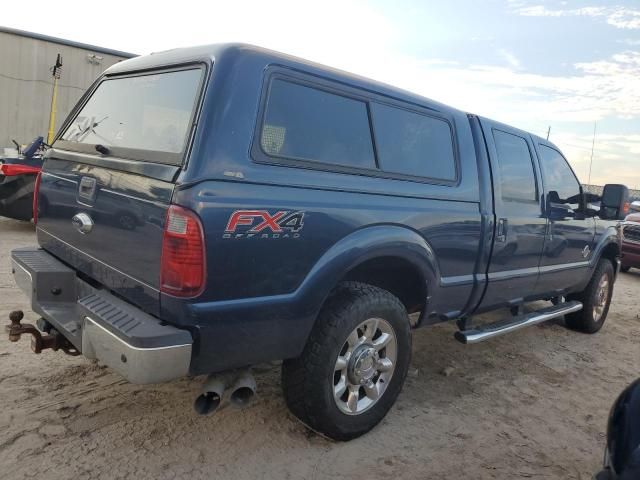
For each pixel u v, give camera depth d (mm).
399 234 3158
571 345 5492
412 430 3395
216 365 2531
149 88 2943
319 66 2918
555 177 4914
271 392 3662
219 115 2439
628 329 6363
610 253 6090
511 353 5059
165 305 2404
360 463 2965
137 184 2535
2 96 12141
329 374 2908
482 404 3877
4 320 4426
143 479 2631
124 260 2641
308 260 2736
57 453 2748
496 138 4176
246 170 2496
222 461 2844
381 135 3225
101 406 3244
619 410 2127
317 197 2766
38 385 3412
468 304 3990
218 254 2396
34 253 3469
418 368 4465
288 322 2697
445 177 3650
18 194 7898
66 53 12672
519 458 3193
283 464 2881
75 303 3146
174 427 3105
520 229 4297
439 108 3678
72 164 3152
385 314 3145
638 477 1820
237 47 2598
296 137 2762
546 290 4945
